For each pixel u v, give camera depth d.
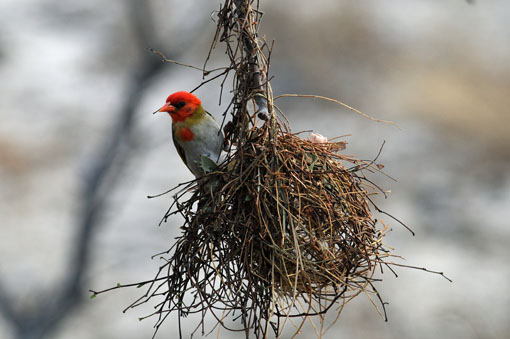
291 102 20.44
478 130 19.91
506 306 14.05
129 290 14.59
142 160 16.14
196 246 4.34
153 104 16.59
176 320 13.84
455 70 22.00
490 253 15.74
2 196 17.36
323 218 4.47
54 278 14.63
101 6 23.75
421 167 18.58
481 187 18.30
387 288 14.45
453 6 25.03
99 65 21.59
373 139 19.39
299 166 4.50
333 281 4.42
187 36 14.00
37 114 19.89
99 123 19.55
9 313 13.98
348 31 22.36
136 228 15.81
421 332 13.21
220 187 4.39
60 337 13.80
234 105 4.55
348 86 21.09
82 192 14.04
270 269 4.32
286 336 12.67
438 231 16.55
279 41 22.12
